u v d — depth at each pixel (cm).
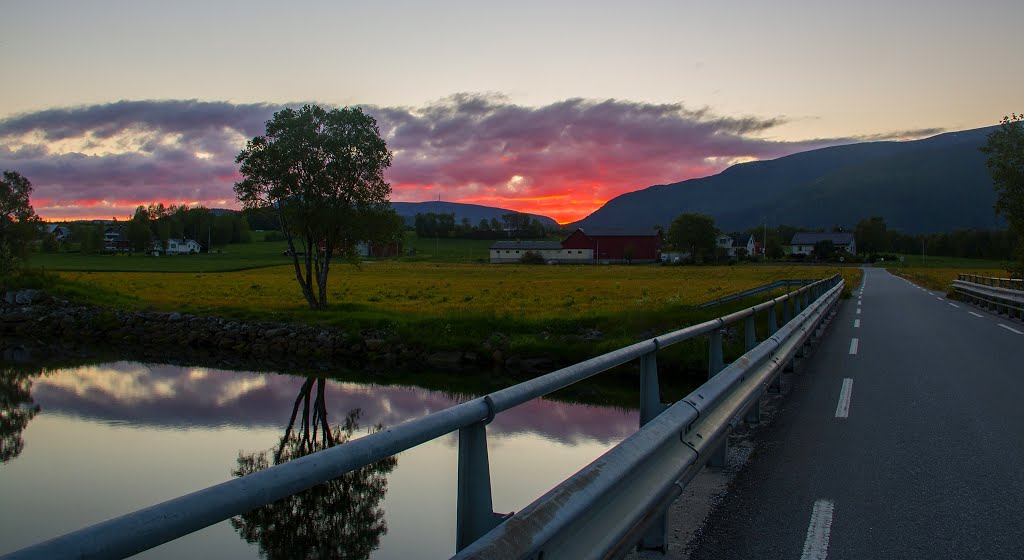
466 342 2339
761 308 838
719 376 557
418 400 1639
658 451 382
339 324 2806
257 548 695
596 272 9062
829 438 711
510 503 736
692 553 415
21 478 1019
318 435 1277
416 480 902
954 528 459
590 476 305
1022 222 3291
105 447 1195
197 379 2005
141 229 14750
